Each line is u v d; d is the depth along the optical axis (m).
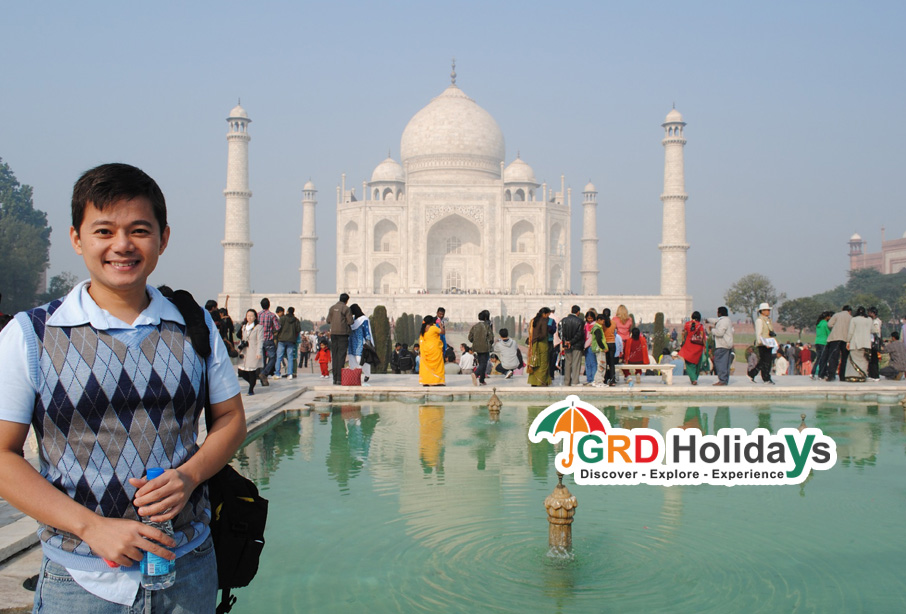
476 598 7.73
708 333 32.41
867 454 14.71
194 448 4.38
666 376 25.92
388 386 24.59
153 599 3.97
